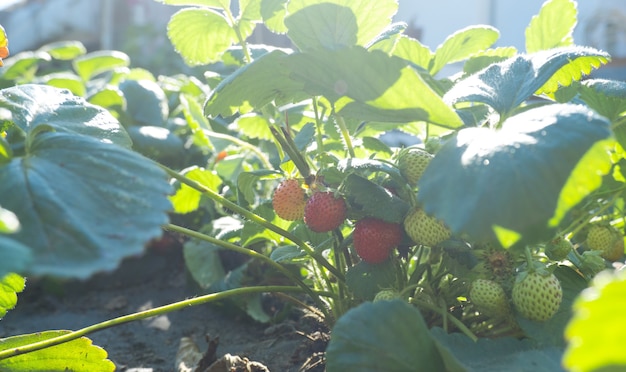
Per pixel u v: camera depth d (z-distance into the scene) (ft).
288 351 1.77
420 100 1.13
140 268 2.89
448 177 0.96
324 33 1.38
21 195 0.88
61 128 1.15
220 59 1.90
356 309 1.05
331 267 1.42
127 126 3.12
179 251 2.97
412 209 1.23
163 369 1.93
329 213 1.29
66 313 2.56
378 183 1.34
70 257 0.80
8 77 3.85
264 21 1.69
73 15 9.80
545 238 0.89
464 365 1.05
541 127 0.96
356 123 1.78
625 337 0.59
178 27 1.73
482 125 1.33
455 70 4.03
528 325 1.18
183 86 3.24
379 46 1.53
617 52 4.73
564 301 1.23
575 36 4.86
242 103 1.45
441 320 1.36
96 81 4.25
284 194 1.41
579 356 0.59
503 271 1.24
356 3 1.36
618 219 1.74
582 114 0.96
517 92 1.21
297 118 2.06
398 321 1.03
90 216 0.87
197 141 2.74
